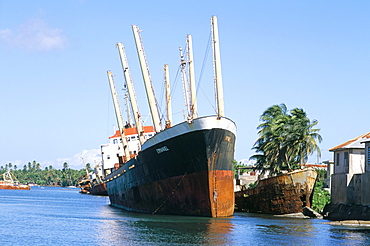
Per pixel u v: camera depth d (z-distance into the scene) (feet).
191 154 180.34
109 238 136.67
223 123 179.93
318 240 136.05
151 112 237.45
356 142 207.62
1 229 158.20
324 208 217.97
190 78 212.23
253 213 228.02
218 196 183.73
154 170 201.98
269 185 220.43
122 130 338.75
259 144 289.33
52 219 192.34
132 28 239.71
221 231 148.46
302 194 210.79
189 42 212.43
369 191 185.06
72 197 490.08
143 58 238.48
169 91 237.04
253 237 138.51
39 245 127.85
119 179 270.26
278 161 273.13
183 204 191.01
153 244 126.52
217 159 180.86
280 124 269.03
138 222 171.12
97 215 212.02
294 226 166.20
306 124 253.85
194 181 183.42
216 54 195.21
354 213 190.39
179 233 143.64
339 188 209.46
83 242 131.64
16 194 559.38
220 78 195.11
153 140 196.85
